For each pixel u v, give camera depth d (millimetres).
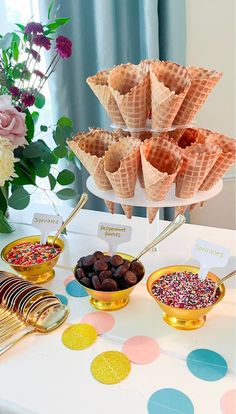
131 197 711
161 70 692
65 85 1302
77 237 938
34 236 842
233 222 1642
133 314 669
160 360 577
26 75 878
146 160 635
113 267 677
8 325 645
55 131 922
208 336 617
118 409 511
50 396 534
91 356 591
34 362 586
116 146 697
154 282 675
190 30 1370
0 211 906
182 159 637
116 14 1286
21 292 670
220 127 1507
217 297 631
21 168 885
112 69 713
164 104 642
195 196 708
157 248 868
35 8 1286
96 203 1495
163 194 671
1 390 545
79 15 1285
